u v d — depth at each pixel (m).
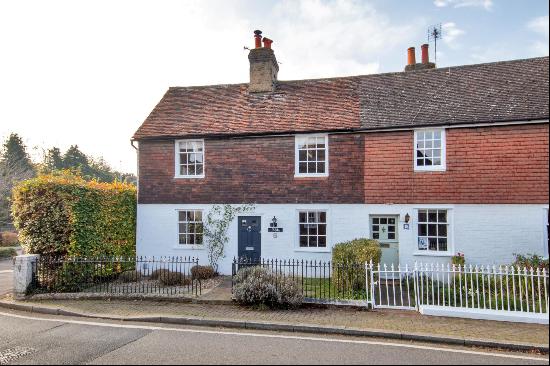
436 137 14.36
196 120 16.88
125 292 11.30
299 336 8.07
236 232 15.58
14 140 54.84
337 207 14.89
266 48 17.84
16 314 9.77
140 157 16.52
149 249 16.14
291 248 15.11
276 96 17.50
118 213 14.83
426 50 18.14
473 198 13.77
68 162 63.56
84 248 12.42
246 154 15.73
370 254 11.23
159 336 7.95
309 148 15.37
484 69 16.20
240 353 6.92
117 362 6.47
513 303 10.04
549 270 9.35
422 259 14.06
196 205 15.95
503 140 13.59
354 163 14.86
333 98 16.77
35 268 11.40
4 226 36.25
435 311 9.48
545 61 15.60
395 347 7.45
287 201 15.27
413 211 14.28
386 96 16.28
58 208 11.92
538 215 13.17
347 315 9.43
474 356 7.02
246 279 10.51
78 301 10.74
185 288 12.28
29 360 6.57
